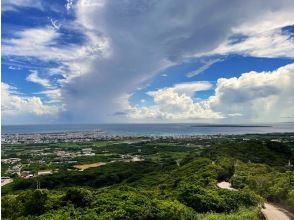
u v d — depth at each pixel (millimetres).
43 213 27438
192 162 78938
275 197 46812
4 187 92125
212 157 81938
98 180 99375
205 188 41594
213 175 59125
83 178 101688
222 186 54031
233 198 37438
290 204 41281
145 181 77688
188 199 35125
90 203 28688
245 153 88938
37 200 28125
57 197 29453
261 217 34406
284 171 63750
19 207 27828
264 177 51625
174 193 37094
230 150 90250
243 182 53594
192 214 30109
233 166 66000
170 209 28453
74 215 26375
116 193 31266
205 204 34500
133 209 27359
